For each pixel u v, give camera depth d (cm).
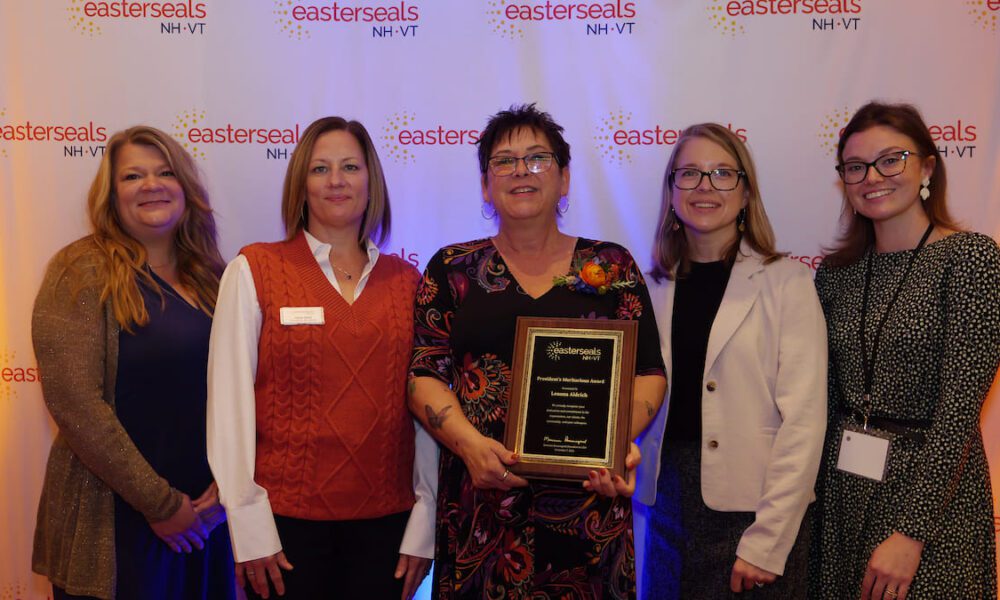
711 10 247
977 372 173
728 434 194
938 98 244
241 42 252
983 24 242
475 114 253
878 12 244
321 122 202
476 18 252
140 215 210
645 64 250
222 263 232
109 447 191
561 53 251
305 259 197
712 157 200
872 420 190
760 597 192
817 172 248
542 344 181
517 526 179
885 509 182
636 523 256
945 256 182
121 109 253
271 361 188
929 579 176
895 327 185
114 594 200
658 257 215
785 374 191
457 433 178
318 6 252
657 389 189
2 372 258
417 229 257
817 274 218
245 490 181
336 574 193
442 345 193
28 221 255
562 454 173
